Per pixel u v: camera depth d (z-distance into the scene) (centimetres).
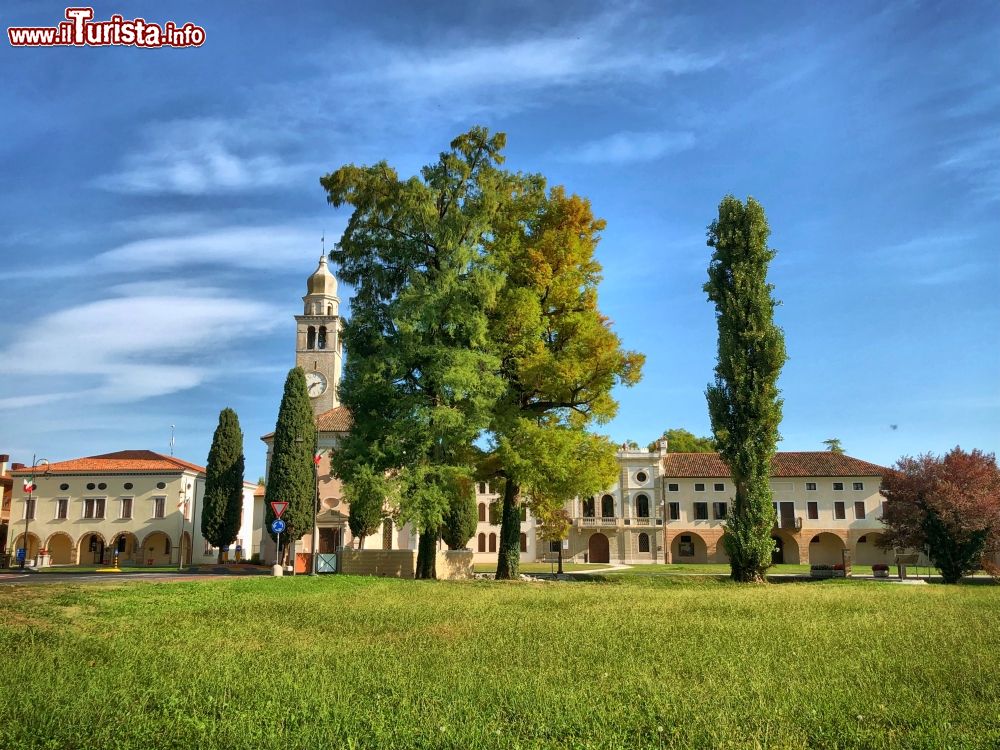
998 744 668
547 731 705
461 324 3078
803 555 7044
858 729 710
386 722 732
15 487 6341
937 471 4253
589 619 1612
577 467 3194
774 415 3600
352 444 3117
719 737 681
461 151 3344
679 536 7381
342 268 3331
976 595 2462
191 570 4734
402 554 3638
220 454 5662
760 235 3759
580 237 3431
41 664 983
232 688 874
